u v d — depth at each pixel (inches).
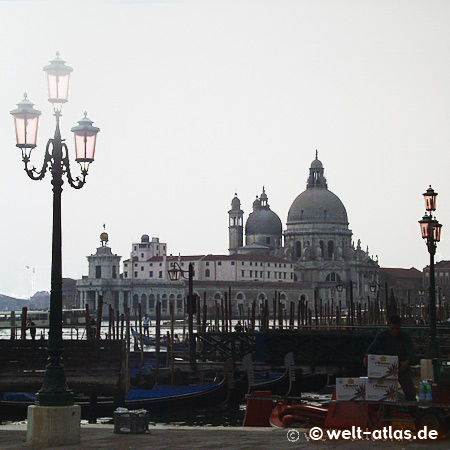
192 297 3491.6
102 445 1222.9
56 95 1310.3
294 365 3184.1
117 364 2480.3
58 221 1317.7
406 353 1258.6
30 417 1263.5
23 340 2532.0
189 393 2952.8
